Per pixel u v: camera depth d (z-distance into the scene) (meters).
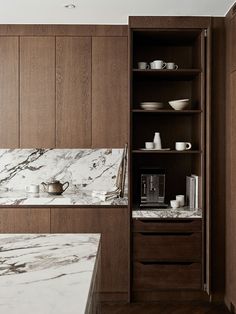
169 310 3.51
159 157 4.18
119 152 4.24
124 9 3.48
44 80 3.88
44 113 3.88
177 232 3.68
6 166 4.25
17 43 3.86
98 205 3.69
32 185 4.08
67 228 3.69
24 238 2.04
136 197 4.16
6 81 3.87
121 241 3.70
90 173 4.25
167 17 3.61
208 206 3.65
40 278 1.39
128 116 3.65
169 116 4.18
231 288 3.50
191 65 4.16
